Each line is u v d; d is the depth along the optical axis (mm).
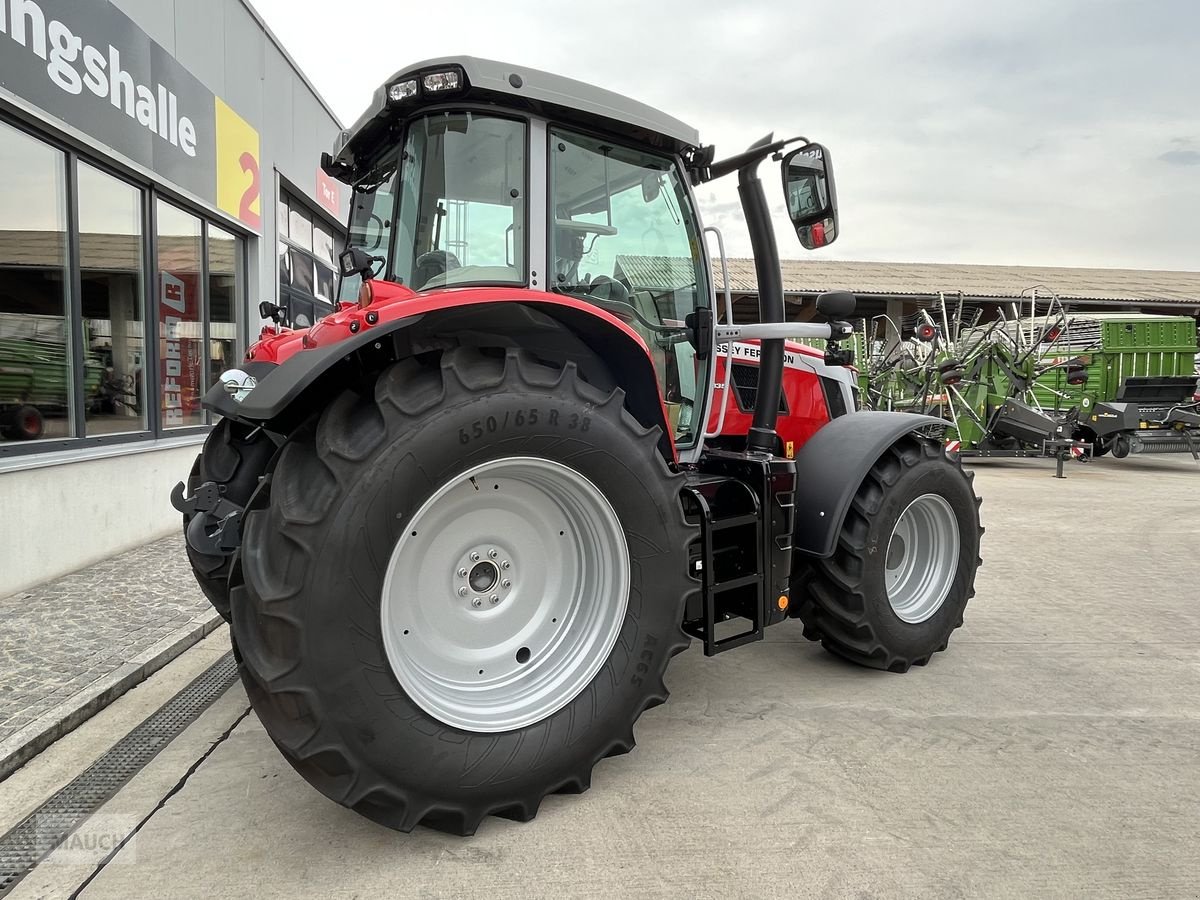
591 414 2113
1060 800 2199
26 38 3994
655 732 2633
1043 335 10492
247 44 6930
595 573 2258
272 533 1788
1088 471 11008
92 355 4816
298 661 1729
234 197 6590
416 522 1920
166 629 3523
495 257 2348
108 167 4922
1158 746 2545
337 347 1881
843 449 3029
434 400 1904
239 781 2312
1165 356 11602
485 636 2156
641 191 2686
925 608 3268
